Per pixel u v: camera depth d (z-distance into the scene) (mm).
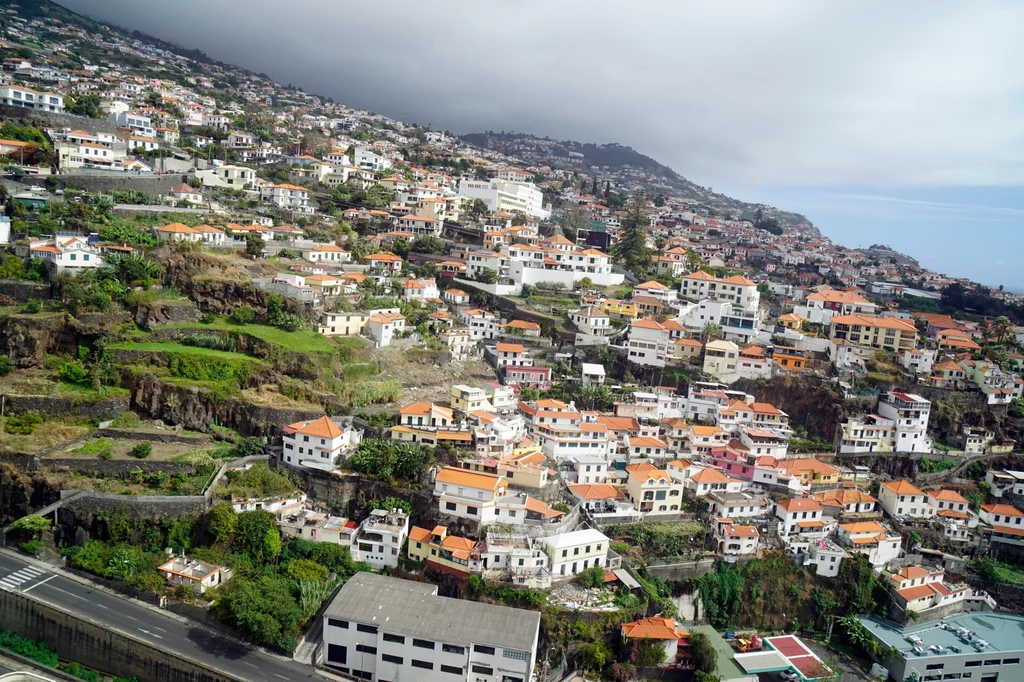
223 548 109188
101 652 92875
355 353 152750
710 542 130250
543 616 104312
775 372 176000
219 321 150000
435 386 157000
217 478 116938
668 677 105000
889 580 130875
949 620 129250
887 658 117938
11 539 109125
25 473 113250
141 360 133875
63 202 166500
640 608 111438
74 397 124312
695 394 166500
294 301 157125
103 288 142000
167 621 97000
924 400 167500
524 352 174250
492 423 137625
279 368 140750
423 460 124188
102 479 115375
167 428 128125
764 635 123562
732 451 150625
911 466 163875
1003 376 179500
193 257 158500
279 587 101375
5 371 127312
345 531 114375
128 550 105938
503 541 112250
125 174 196000
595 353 182625
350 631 94438
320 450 123625
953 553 143750
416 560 113812
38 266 143000
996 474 161250
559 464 141750
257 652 94938
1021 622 130500
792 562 130625
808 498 142500
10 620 96375
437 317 181625
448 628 94375
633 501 134875
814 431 168875
